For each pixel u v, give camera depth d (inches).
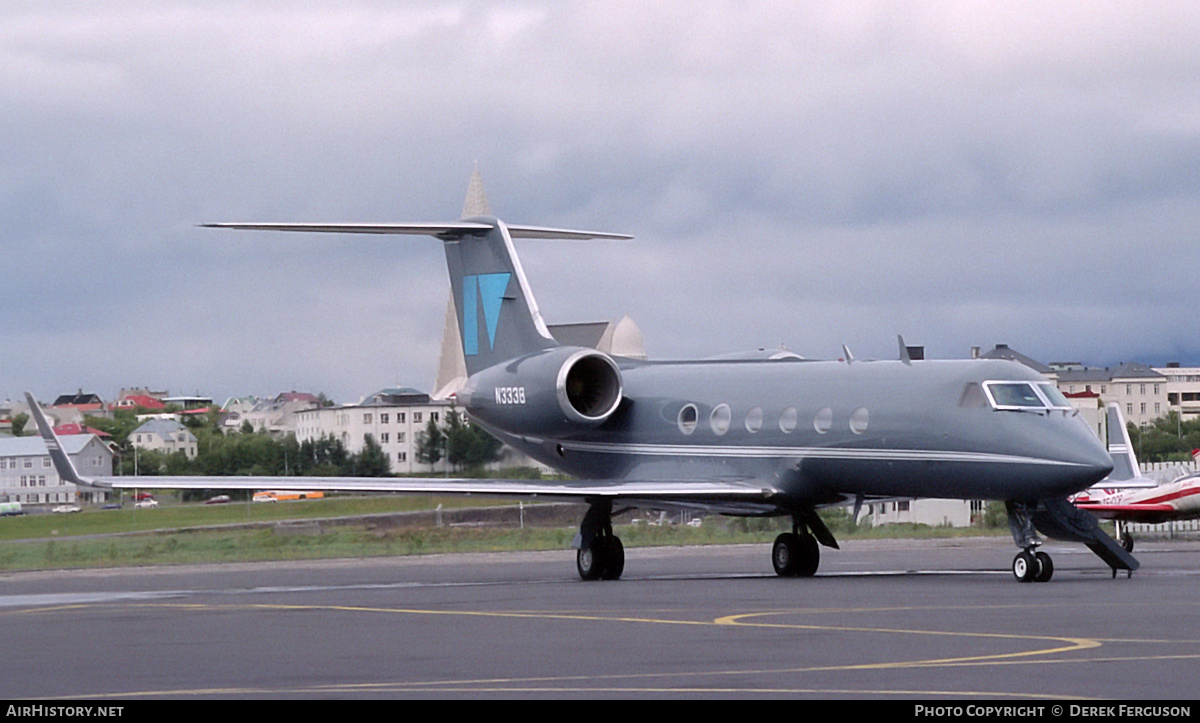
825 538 4515.3
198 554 6279.5
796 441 4387.3
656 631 2573.8
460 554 6274.6
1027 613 2824.8
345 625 2797.7
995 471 3937.0
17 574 5300.2
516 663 2148.1
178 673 2098.9
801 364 4566.9
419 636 2561.5
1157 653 2148.1
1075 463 3804.1
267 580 4608.8
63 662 2256.4
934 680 1894.7
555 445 5078.7
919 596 3324.3
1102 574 4234.7
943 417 4060.0
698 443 4690.0
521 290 5044.3
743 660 2132.1
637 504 4515.3
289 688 1920.5
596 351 4825.3
